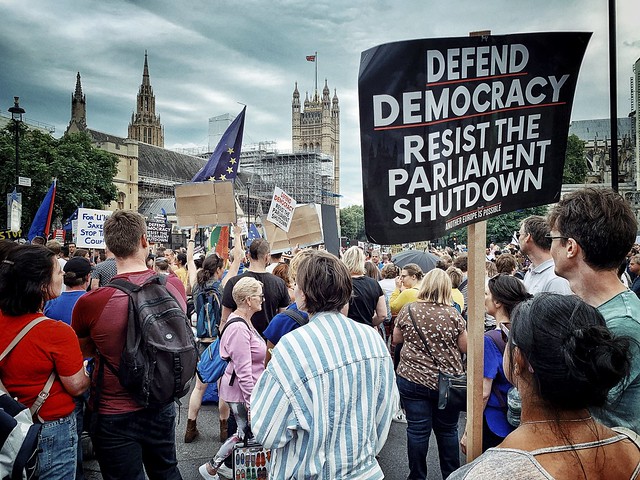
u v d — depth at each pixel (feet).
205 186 23.81
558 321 4.50
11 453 7.48
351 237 458.91
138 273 10.23
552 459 4.23
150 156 313.73
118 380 9.63
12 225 51.21
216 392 22.11
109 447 9.66
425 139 7.99
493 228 180.14
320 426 6.79
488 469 4.19
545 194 9.02
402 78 7.83
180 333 9.75
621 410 6.01
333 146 485.56
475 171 8.44
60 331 9.18
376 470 7.29
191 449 17.52
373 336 7.86
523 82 8.59
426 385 13.16
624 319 6.43
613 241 6.86
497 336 11.27
